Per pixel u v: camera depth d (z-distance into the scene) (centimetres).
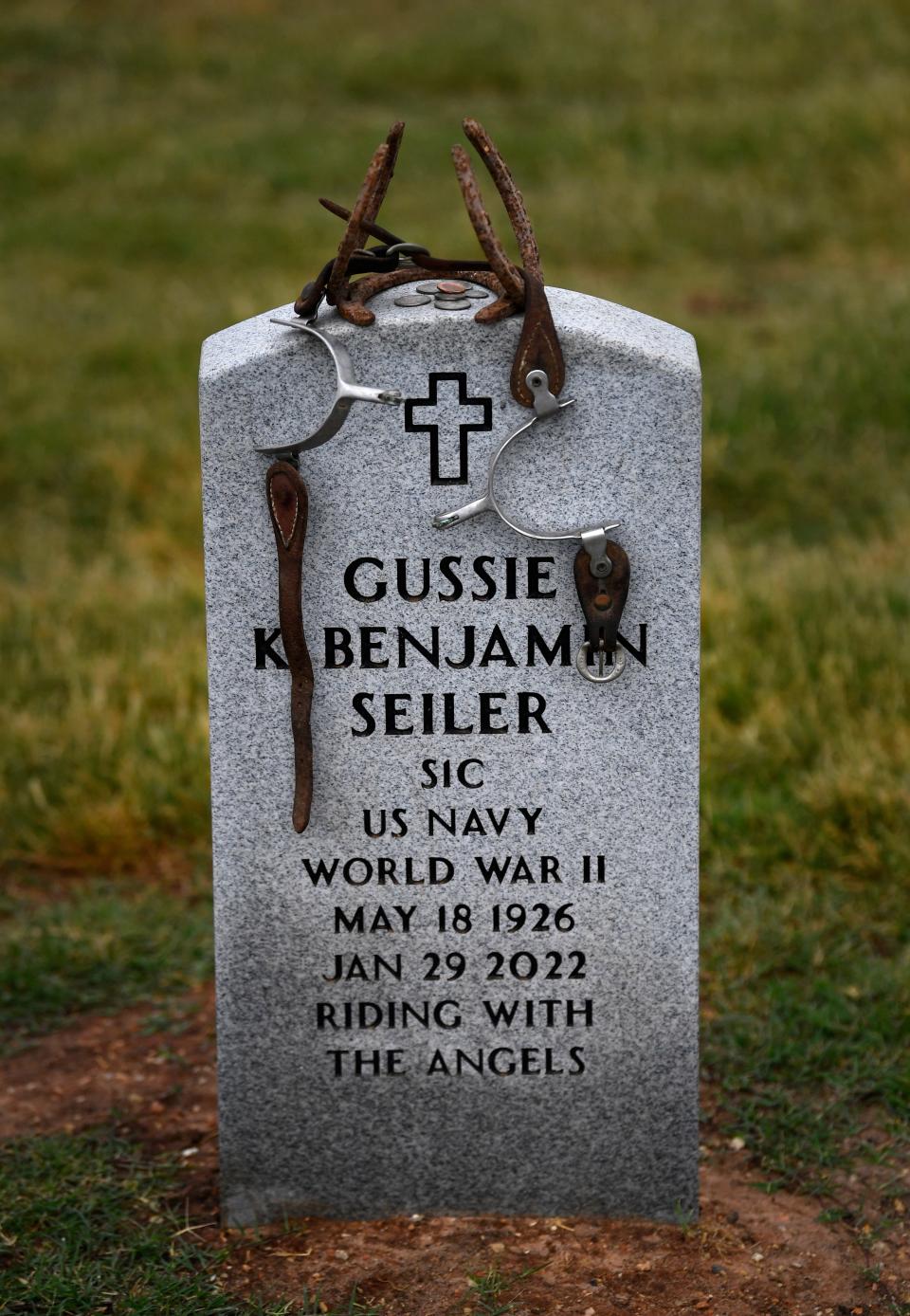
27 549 692
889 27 1474
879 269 1034
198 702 536
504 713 293
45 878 468
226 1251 302
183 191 1252
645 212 1116
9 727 512
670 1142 310
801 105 1284
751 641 541
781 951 410
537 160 1240
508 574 287
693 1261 300
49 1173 327
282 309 298
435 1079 309
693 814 296
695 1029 305
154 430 790
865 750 473
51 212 1193
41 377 870
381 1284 293
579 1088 309
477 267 292
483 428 279
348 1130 311
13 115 1454
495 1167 313
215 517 284
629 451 280
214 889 301
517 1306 286
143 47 1645
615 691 291
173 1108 357
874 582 578
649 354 276
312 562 286
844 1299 291
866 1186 326
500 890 301
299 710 289
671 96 1423
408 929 302
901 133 1204
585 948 303
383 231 285
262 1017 306
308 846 298
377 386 278
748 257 1085
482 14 1697
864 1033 373
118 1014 401
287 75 1559
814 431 760
